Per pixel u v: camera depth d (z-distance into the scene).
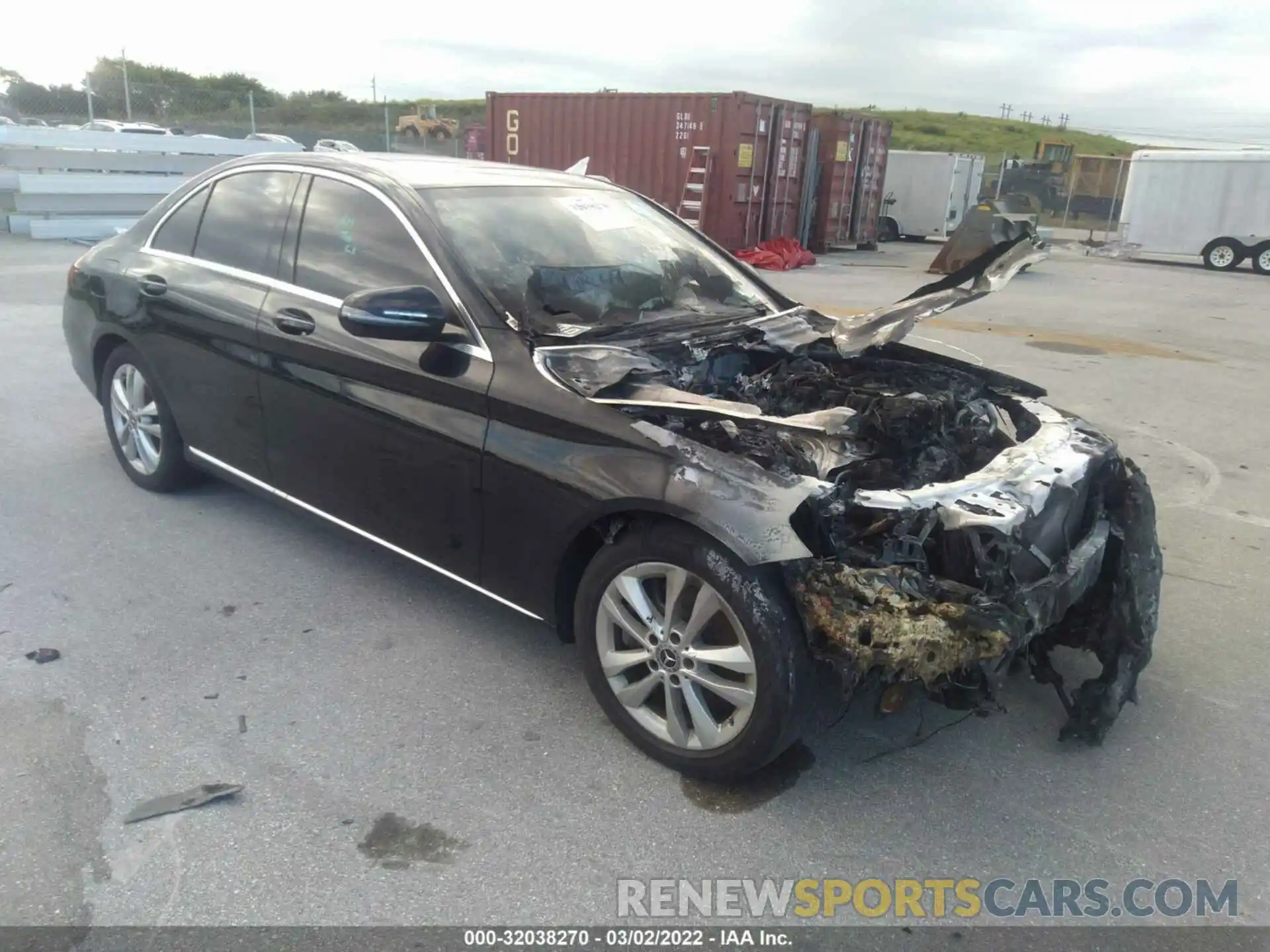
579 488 3.01
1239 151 20.88
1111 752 3.27
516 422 3.19
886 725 3.36
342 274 3.80
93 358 5.07
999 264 3.79
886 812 2.93
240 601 4.00
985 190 36.16
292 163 4.18
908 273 17.77
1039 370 9.11
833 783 3.04
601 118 17.98
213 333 4.21
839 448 2.97
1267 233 20.64
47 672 3.44
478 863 2.64
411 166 4.06
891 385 3.90
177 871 2.55
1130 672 3.25
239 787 2.88
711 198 17.44
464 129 39.72
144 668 3.48
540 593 3.27
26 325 8.94
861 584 2.65
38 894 2.46
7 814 2.73
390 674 3.52
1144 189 22.12
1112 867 2.74
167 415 4.71
